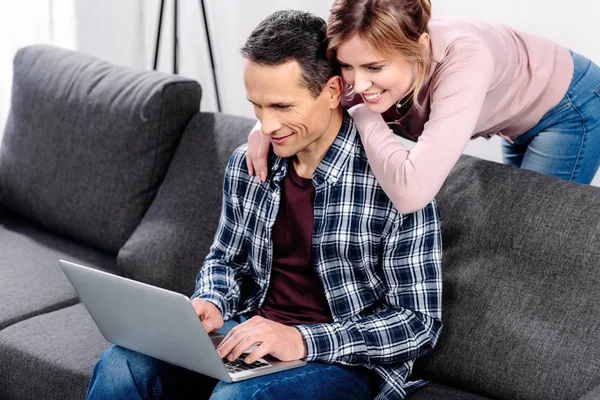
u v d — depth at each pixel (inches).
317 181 70.0
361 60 64.9
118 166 99.9
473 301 73.1
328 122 67.3
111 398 66.8
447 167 65.5
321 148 69.8
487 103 79.2
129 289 62.4
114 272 99.4
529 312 70.6
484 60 67.6
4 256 102.2
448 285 74.7
